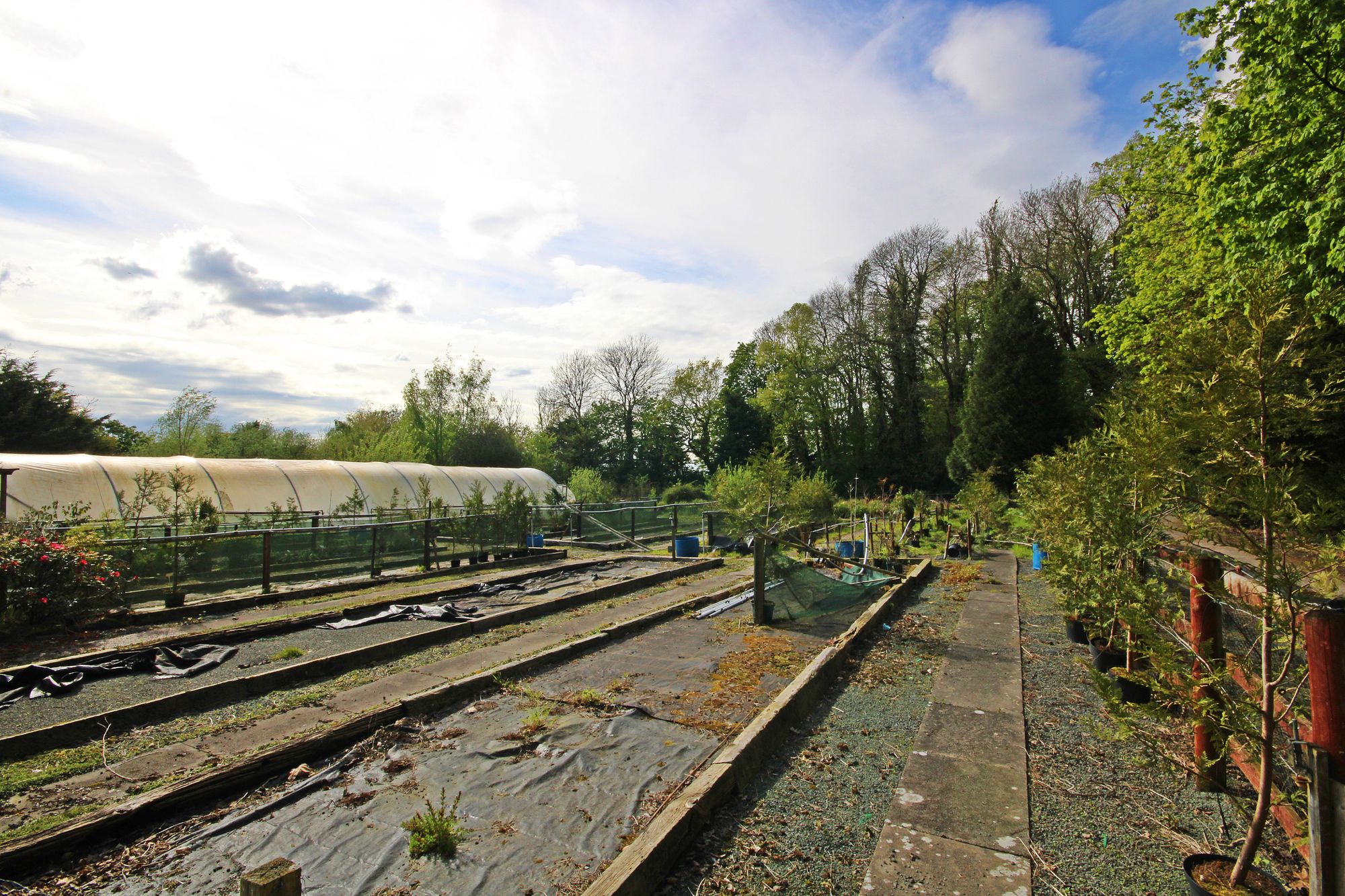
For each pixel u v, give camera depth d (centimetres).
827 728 494
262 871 197
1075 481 691
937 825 352
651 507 2300
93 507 1466
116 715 518
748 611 927
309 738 453
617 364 5322
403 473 2372
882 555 1356
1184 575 473
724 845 338
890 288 3981
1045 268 3328
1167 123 1588
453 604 1038
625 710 526
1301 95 1046
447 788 403
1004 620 857
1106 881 302
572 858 325
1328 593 271
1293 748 281
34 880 320
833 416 4331
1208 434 321
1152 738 332
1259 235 1089
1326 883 216
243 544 1116
